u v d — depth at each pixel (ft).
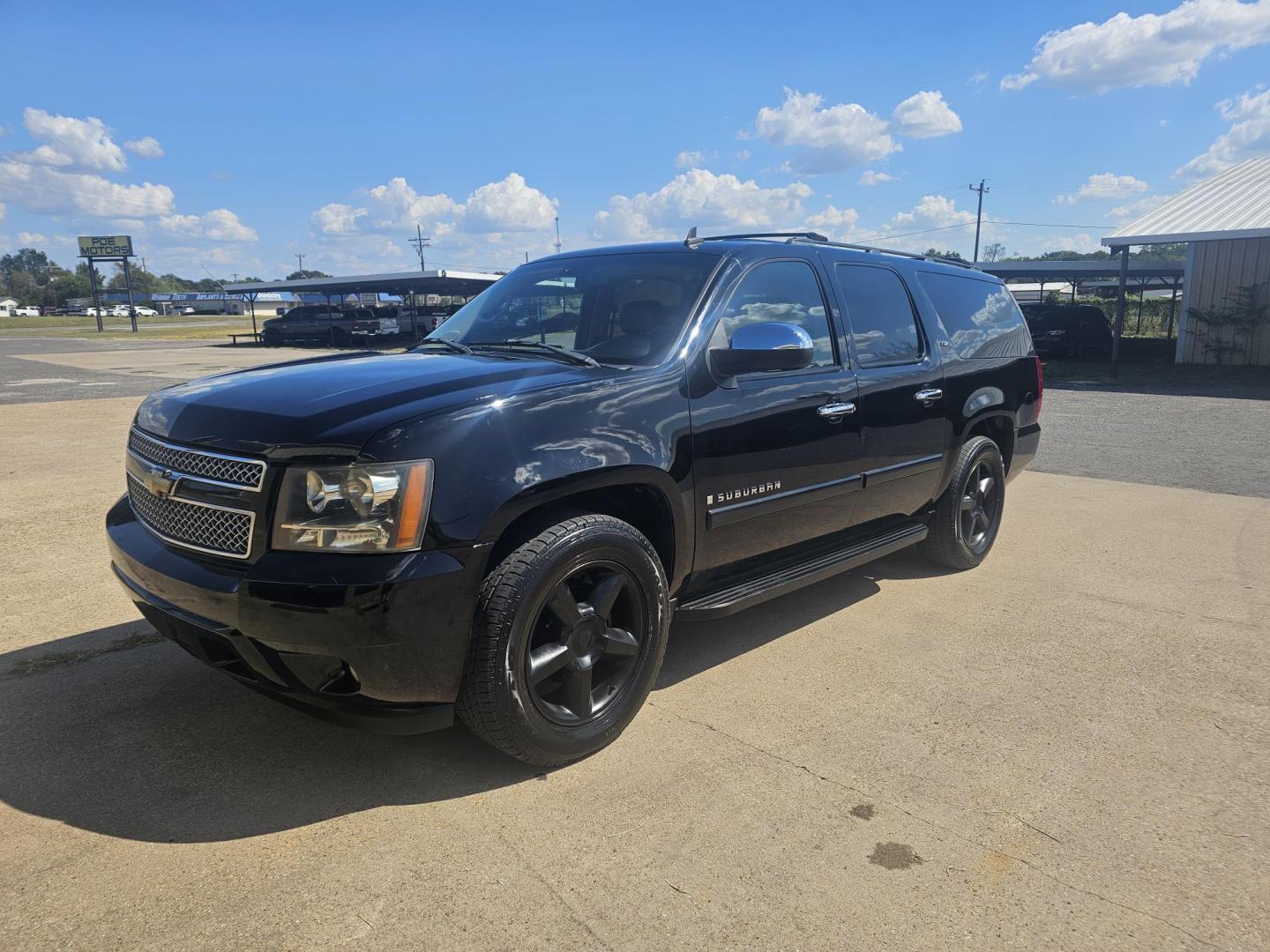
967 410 16.16
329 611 7.83
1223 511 22.40
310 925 7.05
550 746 9.21
